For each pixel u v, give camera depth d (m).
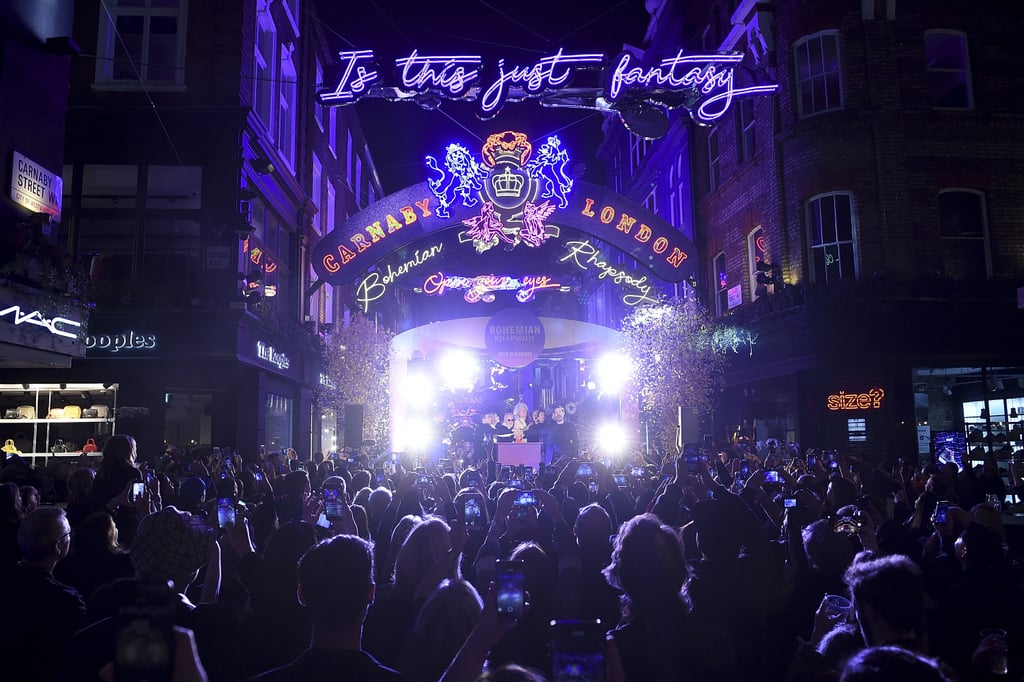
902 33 21.17
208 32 20.05
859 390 20.14
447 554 4.54
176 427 20.09
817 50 21.67
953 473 14.11
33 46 12.19
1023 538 9.89
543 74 18.92
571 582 5.01
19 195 11.62
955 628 4.50
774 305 21.42
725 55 19.47
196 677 2.21
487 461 19.67
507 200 23.22
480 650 2.75
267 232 23.47
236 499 9.52
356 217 23.12
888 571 2.99
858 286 19.86
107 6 19.98
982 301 19.92
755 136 23.88
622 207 23.83
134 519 6.36
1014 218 20.83
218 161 19.69
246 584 4.89
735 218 25.48
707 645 3.48
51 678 3.71
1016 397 19.80
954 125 20.94
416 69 18.59
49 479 11.51
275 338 22.28
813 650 3.28
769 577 4.47
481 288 25.44
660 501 8.54
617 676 3.25
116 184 19.66
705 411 24.67
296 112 26.25
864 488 10.56
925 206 20.58
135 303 18.67
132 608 2.04
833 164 20.97
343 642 2.84
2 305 10.02
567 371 37.16
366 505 9.07
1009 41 21.53
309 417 28.14
